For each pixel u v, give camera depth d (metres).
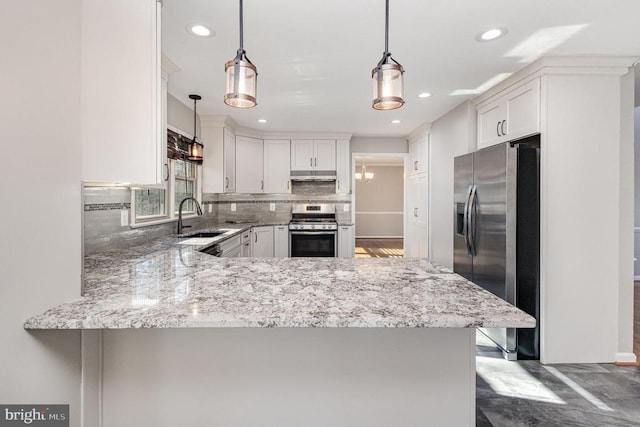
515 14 1.87
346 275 1.45
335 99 3.39
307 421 1.35
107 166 1.21
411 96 3.34
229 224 4.60
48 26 1.02
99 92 1.20
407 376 1.35
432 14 1.86
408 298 1.12
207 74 2.72
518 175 2.50
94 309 1.01
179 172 3.64
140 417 1.32
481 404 1.99
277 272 1.51
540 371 2.38
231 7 1.79
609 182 2.46
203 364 1.33
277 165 4.99
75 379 1.18
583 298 2.48
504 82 2.89
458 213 3.21
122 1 1.22
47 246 1.01
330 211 5.39
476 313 0.98
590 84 2.45
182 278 1.40
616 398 2.05
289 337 1.33
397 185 10.28
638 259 4.74
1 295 0.87
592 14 1.87
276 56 2.40
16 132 0.90
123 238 2.43
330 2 1.75
